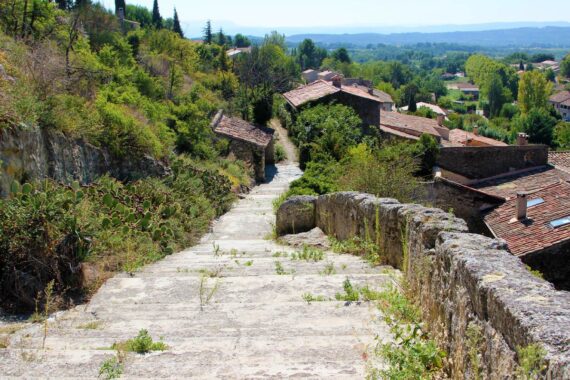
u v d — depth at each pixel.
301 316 5.60
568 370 2.23
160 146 16.98
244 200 20.77
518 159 23.06
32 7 20.84
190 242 12.05
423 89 127.06
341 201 10.55
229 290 6.74
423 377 3.88
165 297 6.55
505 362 2.90
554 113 102.56
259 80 46.09
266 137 30.47
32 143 9.90
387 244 7.86
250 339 4.87
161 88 29.34
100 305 6.29
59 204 7.39
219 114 30.94
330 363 4.25
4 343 4.86
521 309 2.83
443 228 5.23
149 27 55.03
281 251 10.15
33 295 6.26
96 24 32.44
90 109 14.23
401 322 5.14
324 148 26.23
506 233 15.32
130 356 4.49
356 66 145.25
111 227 9.19
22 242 6.56
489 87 130.25
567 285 13.95
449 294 4.11
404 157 17.42
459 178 22.66
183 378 4.04
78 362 4.37
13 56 12.72
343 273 7.38
